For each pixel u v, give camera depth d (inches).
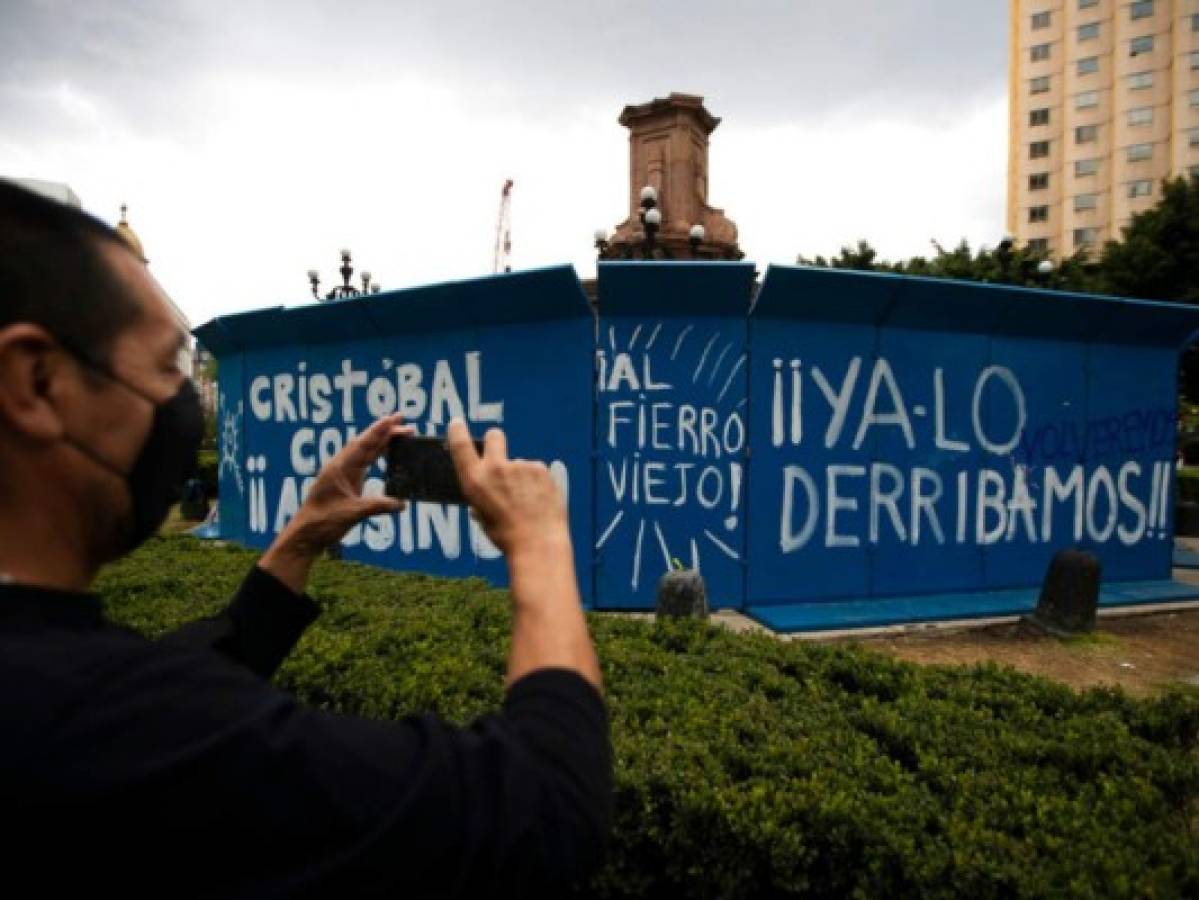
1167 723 97.3
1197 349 723.4
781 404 265.7
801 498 269.4
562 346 264.8
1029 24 2596.0
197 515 599.8
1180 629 264.7
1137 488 324.5
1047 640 247.0
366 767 26.5
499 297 266.7
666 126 651.5
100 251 30.8
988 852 67.3
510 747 29.0
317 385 329.4
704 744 86.9
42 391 28.6
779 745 88.1
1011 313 289.1
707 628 141.7
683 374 260.8
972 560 293.4
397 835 25.7
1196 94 2234.3
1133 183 2365.9
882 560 279.7
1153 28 2336.4
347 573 198.4
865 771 82.6
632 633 140.0
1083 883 62.6
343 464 50.9
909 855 67.0
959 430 290.2
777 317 263.9
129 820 24.2
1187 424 776.3
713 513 262.4
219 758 24.7
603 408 262.1
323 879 25.2
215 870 25.2
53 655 25.8
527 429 271.0
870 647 236.7
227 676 27.9
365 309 299.1
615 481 262.7
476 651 124.1
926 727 94.7
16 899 24.8
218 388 418.3
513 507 37.7
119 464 31.0
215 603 157.8
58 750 23.8
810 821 72.2
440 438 47.4
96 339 29.8
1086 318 302.0
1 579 27.6
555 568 36.2
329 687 110.3
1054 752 87.3
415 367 296.7
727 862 72.3
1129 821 73.2
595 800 29.8
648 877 75.2
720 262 248.4
